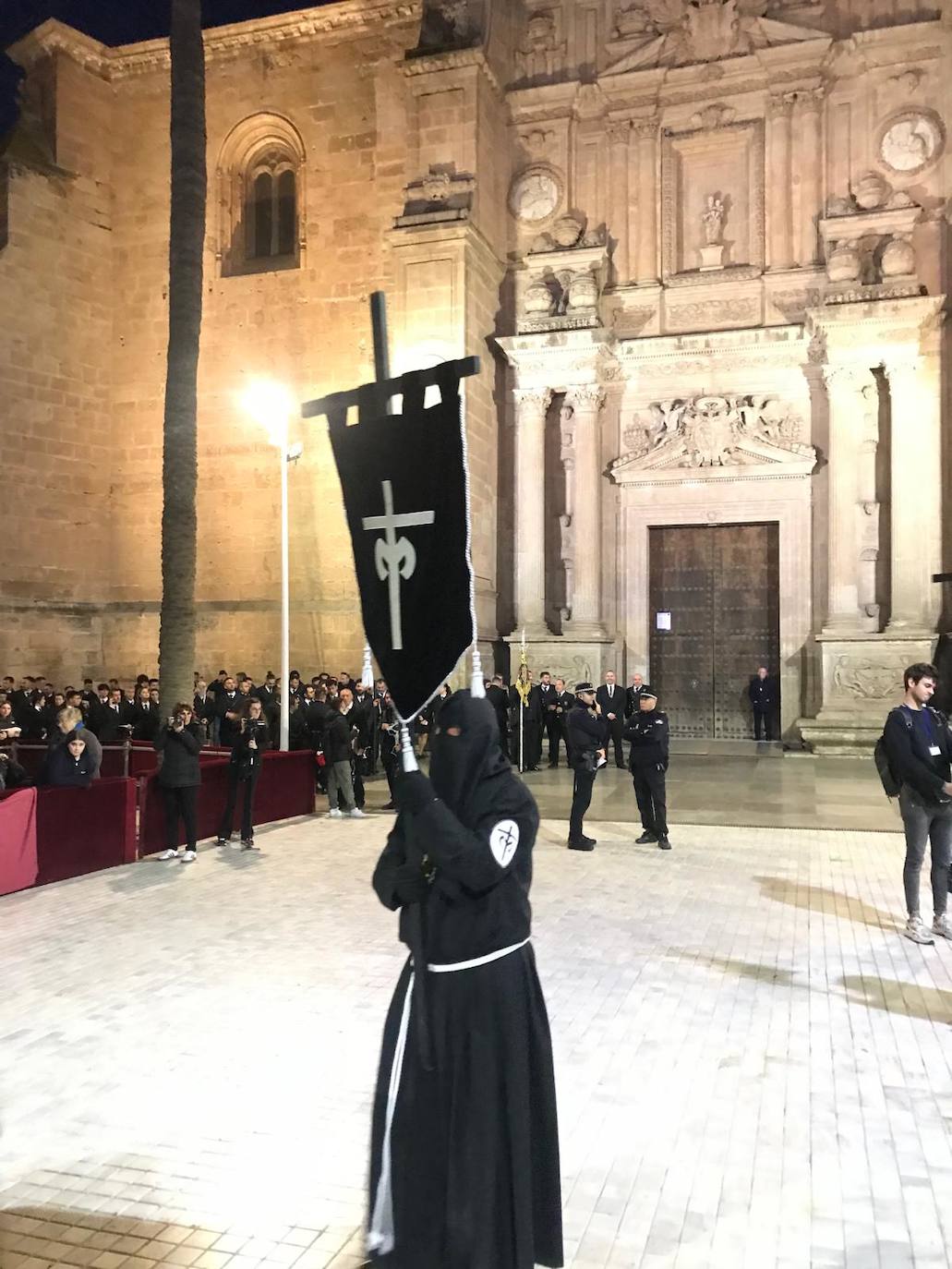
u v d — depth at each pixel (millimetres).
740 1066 5668
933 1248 3922
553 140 24172
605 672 22641
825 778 18094
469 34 22922
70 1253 3881
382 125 23984
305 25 24625
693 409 23156
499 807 3334
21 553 24000
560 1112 5078
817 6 22547
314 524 24125
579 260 23641
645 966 7473
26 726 18547
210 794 12828
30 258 24234
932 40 21688
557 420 23984
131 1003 6676
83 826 10734
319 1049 5879
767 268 22750
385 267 23766
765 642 23344
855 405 21609
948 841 8219
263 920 8773
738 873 10641
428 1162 3244
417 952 3340
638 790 12219
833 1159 4613
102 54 25844
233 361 25016
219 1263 3818
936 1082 5473
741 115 23094
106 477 25969
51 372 24688
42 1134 4859
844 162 22375
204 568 24969
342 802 14578
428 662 3430
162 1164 4574
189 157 16188
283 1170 4508
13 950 7898
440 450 3494
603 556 23875
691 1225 4070
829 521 21922
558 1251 3385
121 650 25562
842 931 8422
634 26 23766
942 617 21422
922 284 21188
